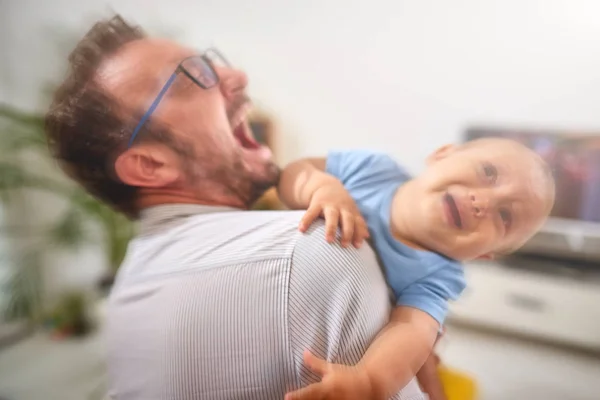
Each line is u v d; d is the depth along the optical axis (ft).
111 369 2.25
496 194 2.56
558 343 2.86
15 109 3.87
